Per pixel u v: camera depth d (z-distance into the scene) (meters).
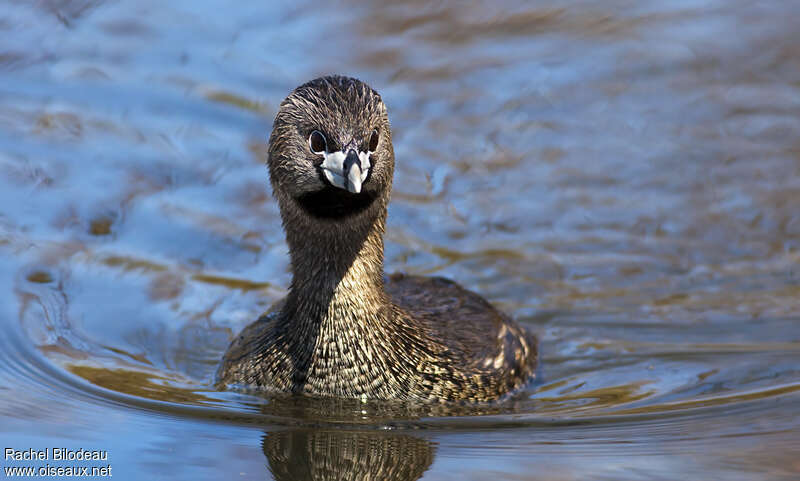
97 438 9.39
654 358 11.97
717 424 9.73
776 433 9.40
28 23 18.52
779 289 13.44
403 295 11.62
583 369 11.77
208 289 13.44
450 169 15.78
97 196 14.93
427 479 8.66
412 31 18.66
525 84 17.48
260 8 19.17
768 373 11.24
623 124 16.69
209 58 17.73
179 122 16.44
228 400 10.41
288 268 14.01
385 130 9.70
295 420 9.90
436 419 10.00
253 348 10.65
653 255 14.24
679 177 15.66
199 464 8.92
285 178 9.73
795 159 15.91
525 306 13.28
